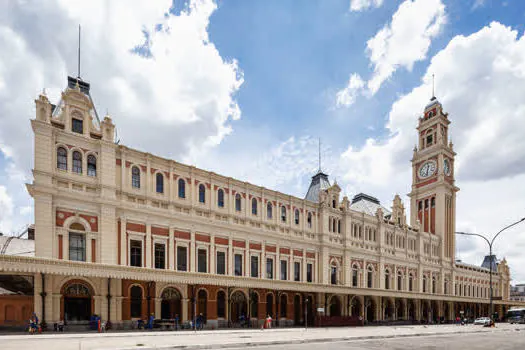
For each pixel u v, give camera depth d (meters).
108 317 28.86
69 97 30.28
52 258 25.11
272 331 31.81
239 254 39.22
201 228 36.28
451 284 69.31
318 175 55.25
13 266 22.50
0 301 27.61
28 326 26.25
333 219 50.41
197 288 34.91
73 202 28.80
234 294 37.97
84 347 17.53
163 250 33.50
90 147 30.62
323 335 28.62
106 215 30.03
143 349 17.48
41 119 28.05
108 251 29.67
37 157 27.33
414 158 75.94
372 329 38.72
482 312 80.06
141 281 31.38
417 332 35.22
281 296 42.38
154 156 34.00
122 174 31.81
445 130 74.44
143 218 32.44
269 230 42.28
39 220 26.73
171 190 34.78
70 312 27.66
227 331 29.98
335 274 48.97
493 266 98.12
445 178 71.50
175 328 30.72
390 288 56.56
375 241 55.94
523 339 30.45
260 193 42.38
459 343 26.75
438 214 69.88
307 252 46.19
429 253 66.19
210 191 37.81
